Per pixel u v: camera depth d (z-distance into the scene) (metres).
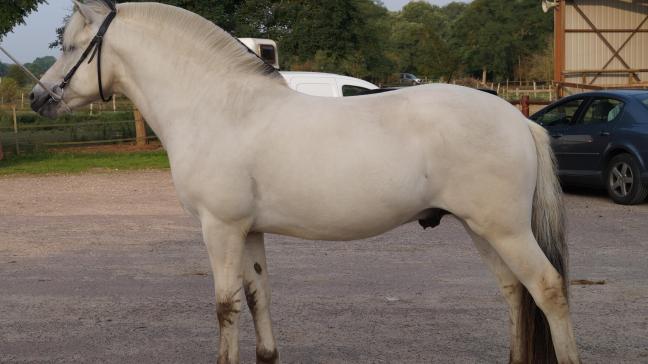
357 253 8.19
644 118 10.93
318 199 4.14
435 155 4.11
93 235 9.43
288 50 27.09
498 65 61.91
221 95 4.37
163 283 7.00
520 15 63.47
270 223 4.32
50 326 5.73
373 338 5.37
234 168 4.20
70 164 18.30
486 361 4.90
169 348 5.23
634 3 23.31
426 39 52.47
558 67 23.56
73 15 4.79
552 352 4.29
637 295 6.32
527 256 4.13
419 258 7.91
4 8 18.14
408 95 4.25
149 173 16.52
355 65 33.06
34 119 25.72
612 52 23.64
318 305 6.20
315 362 4.92
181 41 4.52
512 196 4.09
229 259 4.29
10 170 17.28
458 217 4.27
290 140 4.16
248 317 6.14
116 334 5.54
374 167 4.09
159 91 4.53
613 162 11.25
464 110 4.12
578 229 9.34
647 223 9.66
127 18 4.65
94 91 4.74
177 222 10.36
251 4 25.78
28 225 10.20
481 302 6.23
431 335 5.42
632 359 4.87
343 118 4.18
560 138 12.19
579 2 23.47
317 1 27.06
